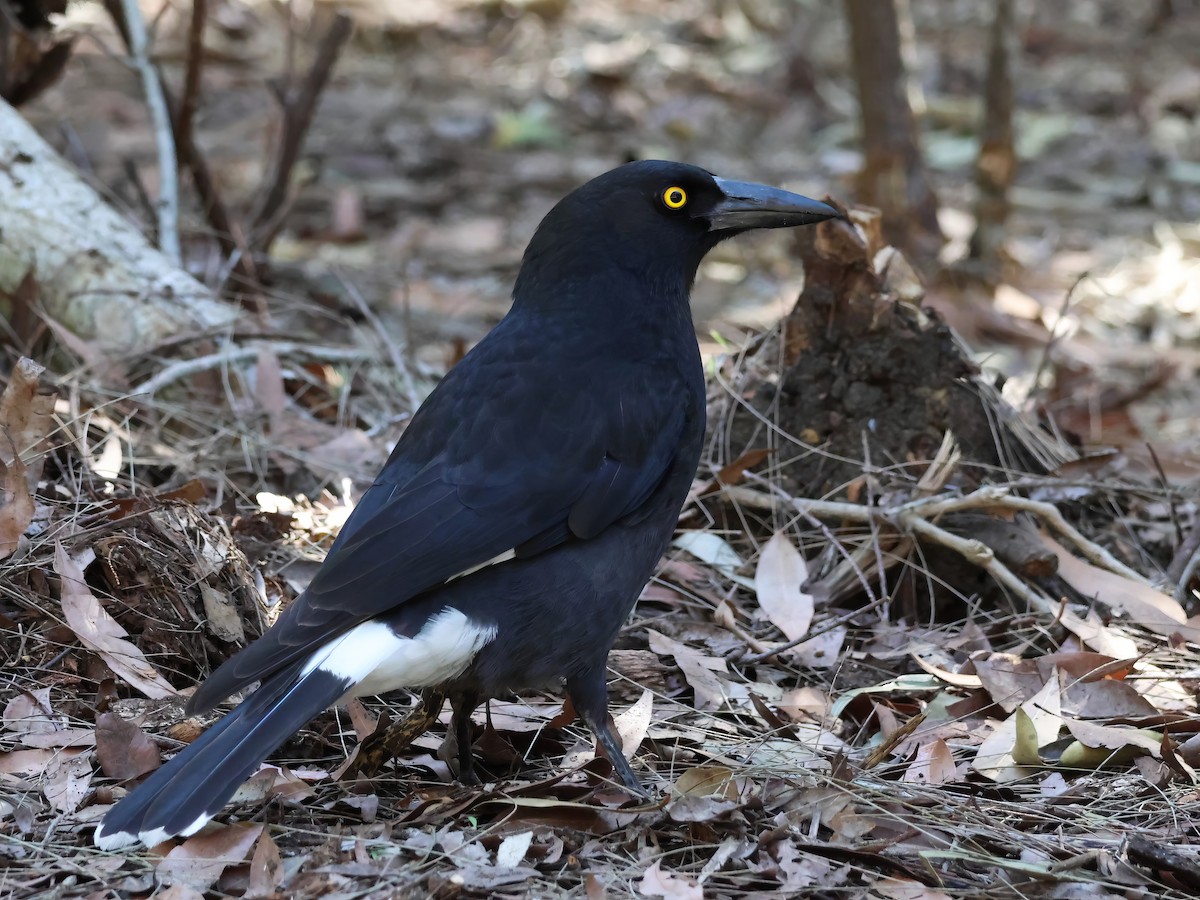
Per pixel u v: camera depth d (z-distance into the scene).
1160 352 9.51
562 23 16.86
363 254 10.80
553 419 4.46
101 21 14.97
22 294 6.87
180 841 3.92
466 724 4.52
